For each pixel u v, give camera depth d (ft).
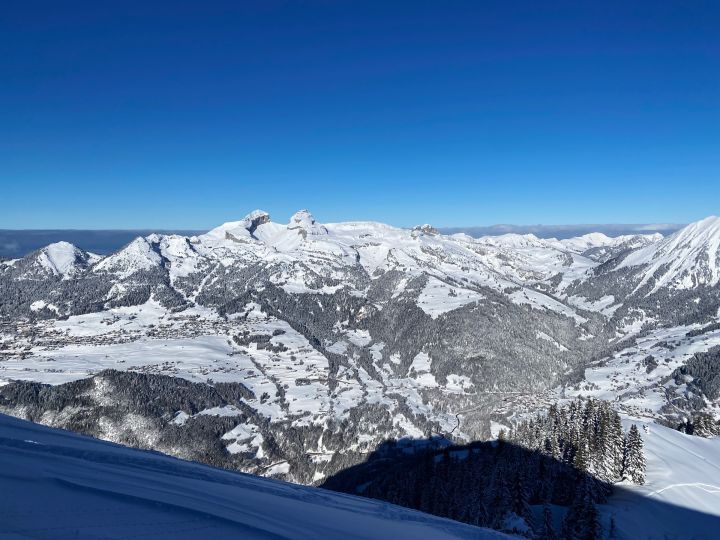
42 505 62.23
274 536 69.15
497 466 287.48
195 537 62.23
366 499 119.55
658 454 280.31
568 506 237.66
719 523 211.82
